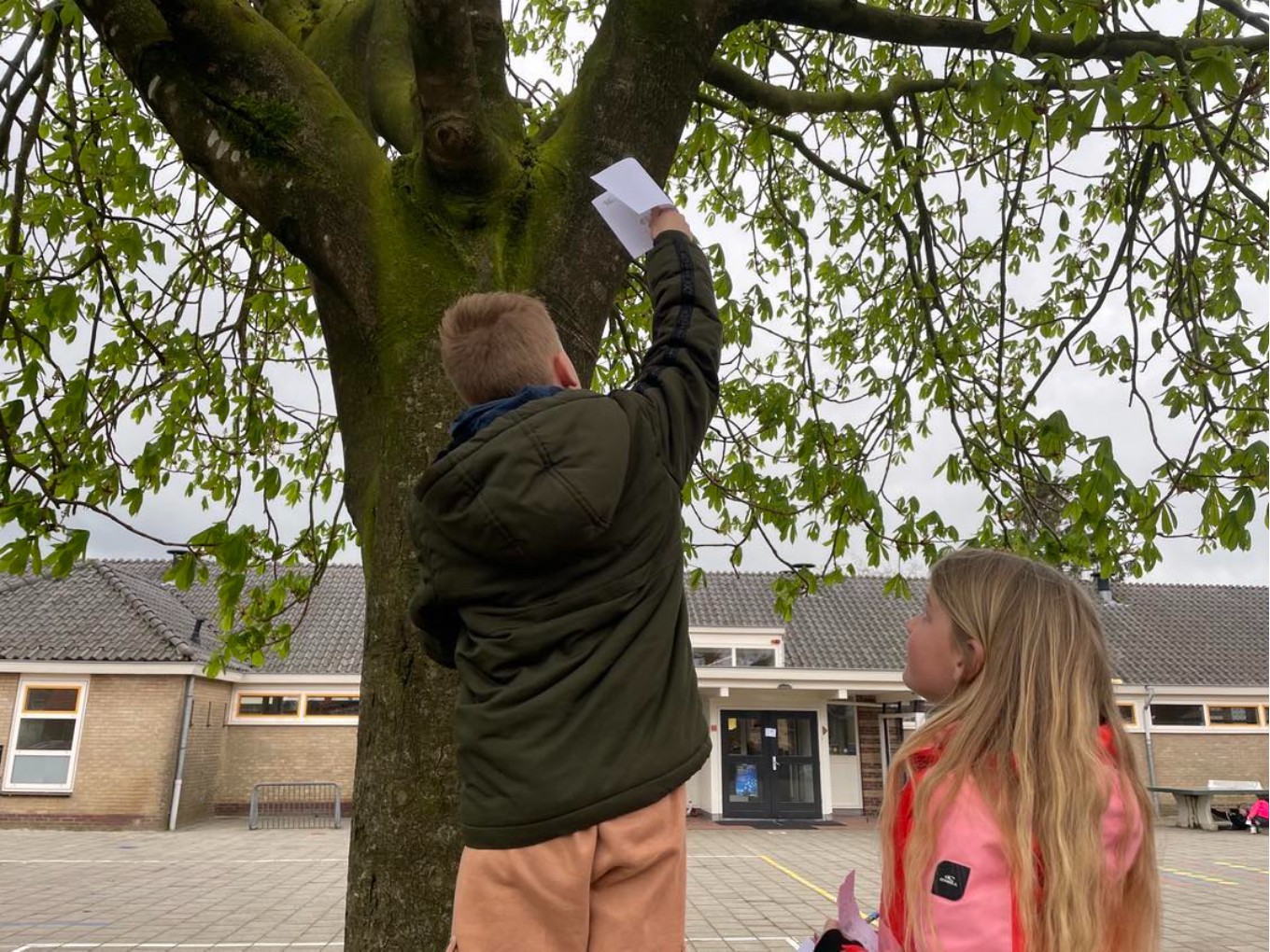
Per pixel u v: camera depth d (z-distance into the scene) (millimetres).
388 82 2877
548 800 1175
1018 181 4516
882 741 22250
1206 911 10109
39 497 3666
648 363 1570
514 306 1506
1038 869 1309
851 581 25922
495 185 2252
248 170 2260
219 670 5441
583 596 1262
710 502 5855
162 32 2379
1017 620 1519
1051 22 2861
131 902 10273
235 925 9094
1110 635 24469
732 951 8172
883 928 1392
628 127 2418
